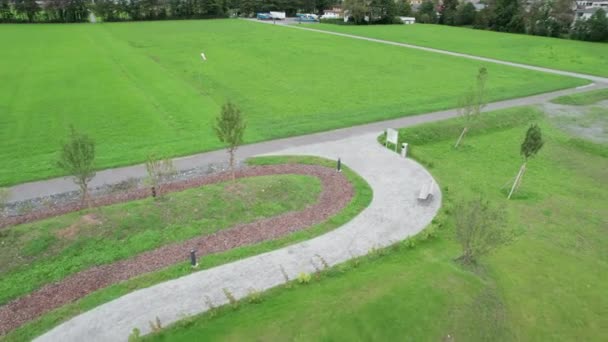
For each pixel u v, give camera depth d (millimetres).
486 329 11391
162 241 15008
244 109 31125
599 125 29969
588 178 21812
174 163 21453
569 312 12273
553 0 85438
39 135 24984
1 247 13984
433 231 15578
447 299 12055
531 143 17938
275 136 25281
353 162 21859
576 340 11375
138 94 34188
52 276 13125
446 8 108500
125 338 10727
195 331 10922
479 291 12586
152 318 11391
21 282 12797
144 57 50188
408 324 11195
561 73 46656
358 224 16188
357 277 13156
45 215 16484
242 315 11516
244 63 48438
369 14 99625
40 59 46969
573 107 34250
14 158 21688
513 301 12531
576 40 77562
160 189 18562
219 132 18062
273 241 15016
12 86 35531
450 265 13703
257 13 110938
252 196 17672
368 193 18578
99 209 16422
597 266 14383
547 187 20516
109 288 12508
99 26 82250
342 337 10742
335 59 52562
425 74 45125
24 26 78812
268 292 12398
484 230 13398
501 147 25750
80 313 11508
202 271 13359
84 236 14789
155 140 24406
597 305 12586
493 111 31109
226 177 19891
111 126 26734
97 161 21281
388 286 12523
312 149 23469
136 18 95750
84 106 30703
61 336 10734
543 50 63188
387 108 31750
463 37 77375
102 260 13906
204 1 102562
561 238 16016
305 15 107938
